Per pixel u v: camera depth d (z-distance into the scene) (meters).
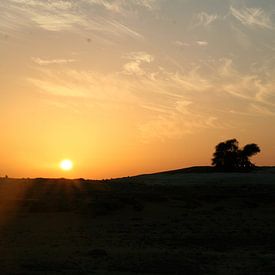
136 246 24.30
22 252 21.75
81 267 18.59
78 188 43.38
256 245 25.47
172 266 19.34
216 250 24.00
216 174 64.69
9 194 39.59
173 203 39.34
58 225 30.94
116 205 36.62
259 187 47.88
